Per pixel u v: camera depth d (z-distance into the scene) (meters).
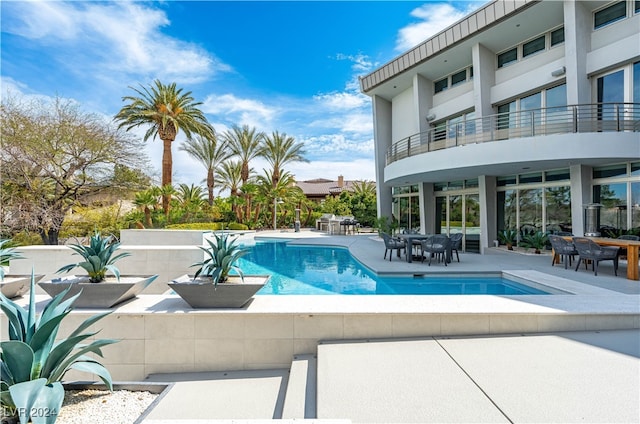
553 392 2.44
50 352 2.14
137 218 17.19
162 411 2.72
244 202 27.33
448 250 9.70
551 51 11.52
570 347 3.24
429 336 3.59
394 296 4.32
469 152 10.82
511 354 3.10
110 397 2.44
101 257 4.06
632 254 7.00
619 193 9.88
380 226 17.94
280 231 27.30
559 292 6.16
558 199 11.29
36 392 1.75
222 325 3.57
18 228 12.55
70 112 13.78
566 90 10.55
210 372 3.55
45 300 4.28
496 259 10.56
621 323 3.73
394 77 16.27
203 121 21.52
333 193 41.19
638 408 2.21
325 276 9.19
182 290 3.66
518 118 12.29
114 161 14.80
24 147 12.62
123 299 3.93
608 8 9.94
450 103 14.72
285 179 28.78
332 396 2.44
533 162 9.92
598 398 2.34
